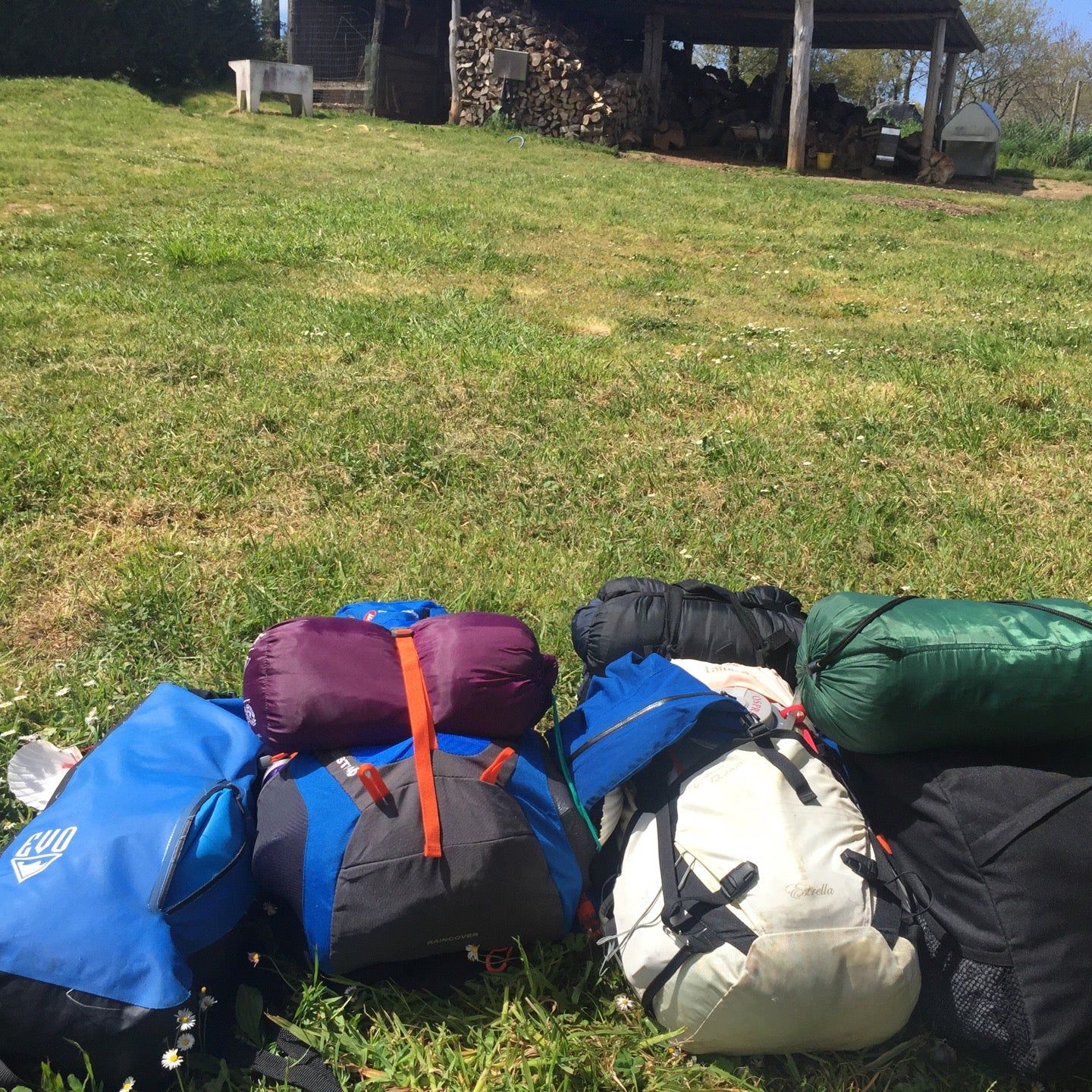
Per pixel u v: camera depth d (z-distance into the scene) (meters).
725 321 7.71
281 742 2.26
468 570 3.89
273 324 6.74
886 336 7.30
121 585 3.76
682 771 2.32
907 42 22.06
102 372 5.77
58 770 2.66
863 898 2.09
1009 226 13.14
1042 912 2.02
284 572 3.86
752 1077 2.12
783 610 3.05
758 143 19.48
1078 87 26.36
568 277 8.83
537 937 2.27
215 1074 2.03
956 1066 2.15
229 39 22.92
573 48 20.00
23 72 21.02
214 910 2.10
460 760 2.23
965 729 2.23
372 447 4.89
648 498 4.55
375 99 20.81
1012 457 5.09
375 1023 2.17
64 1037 1.89
